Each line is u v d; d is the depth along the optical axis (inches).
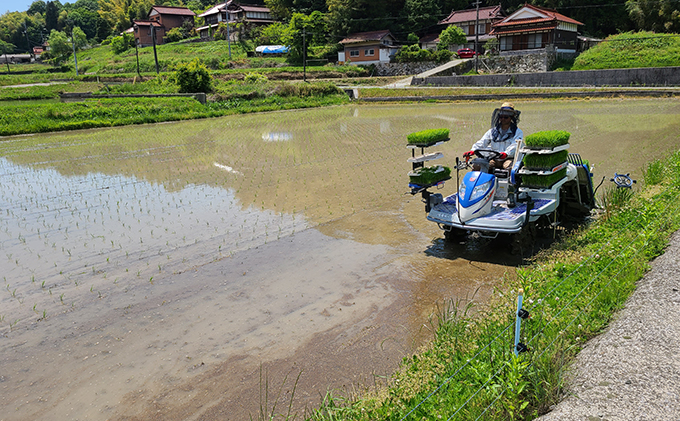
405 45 1860.2
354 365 145.3
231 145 647.8
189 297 199.5
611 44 1443.2
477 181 223.9
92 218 322.7
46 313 190.4
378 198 350.6
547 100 1148.5
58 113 960.3
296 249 251.9
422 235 265.9
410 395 115.3
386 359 147.4
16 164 547.8
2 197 390.6
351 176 429.7
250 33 2461.9
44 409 133.0
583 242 218.1
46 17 4210.1
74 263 242.5
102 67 2327.8
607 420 94.9
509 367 108.7
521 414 104.5
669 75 1131.9
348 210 321.7
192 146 650.8
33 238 284.8
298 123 922.1
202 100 1226.6
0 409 133.6
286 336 164.9
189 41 2706.7
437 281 202.7
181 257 246.1
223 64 2050.9
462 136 629.6
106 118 1007.6
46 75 2137.1
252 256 243.9
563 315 141.9
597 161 418.6
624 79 1193.4
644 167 381.1
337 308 183.6
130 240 275.1
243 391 136.3
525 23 1539.1
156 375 146.3
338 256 239.3
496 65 1552.7
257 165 497.4
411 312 176.7
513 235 228.2
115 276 224.5
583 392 106.1
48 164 541.3
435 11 2066.9
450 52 1715.1
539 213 223.5
